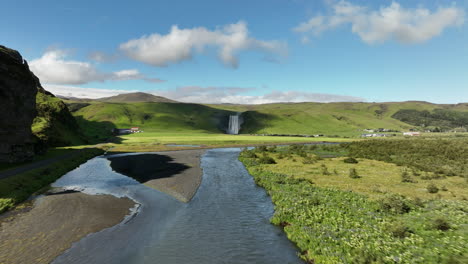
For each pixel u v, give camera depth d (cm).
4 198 2797
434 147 7338
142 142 12600
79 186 3766
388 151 7675
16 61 4800
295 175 4438
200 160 6800
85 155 7050
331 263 1557
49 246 1844
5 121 4569
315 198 2794
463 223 1948
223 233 2130
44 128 8450
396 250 1606
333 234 1953
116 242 1939
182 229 2208
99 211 2623
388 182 3838
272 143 13500
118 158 7062
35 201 2947
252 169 5116
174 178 4278
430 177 4116
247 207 2822
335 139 17062
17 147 4841
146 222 2358
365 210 2478
